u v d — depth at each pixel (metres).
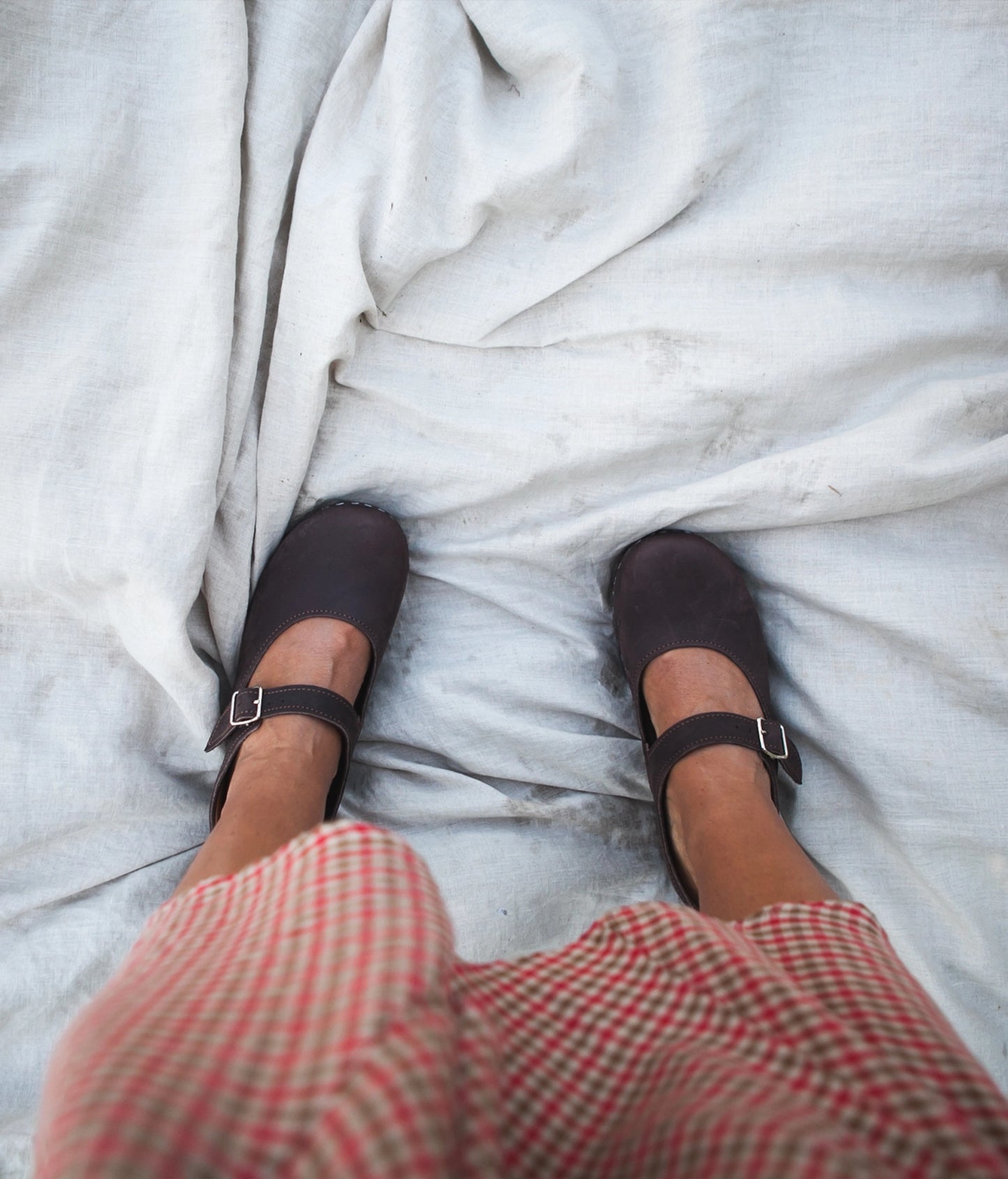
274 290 0.95
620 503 1.01
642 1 0.94
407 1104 0.31
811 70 0.94
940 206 0.91
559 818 1.01
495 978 0.45
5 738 0.90
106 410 0.88
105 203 0.88
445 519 1.03
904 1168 0.36
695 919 0.46
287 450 0.95
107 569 0.86
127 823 0.95
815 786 1.01
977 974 0.94
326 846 0.42
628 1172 0.37
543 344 0.98
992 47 0.92
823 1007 0.44
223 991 0.37
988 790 0.94
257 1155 0.31
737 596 1.02
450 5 0.93
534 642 1.03
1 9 0.84
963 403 0.95
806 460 0.95
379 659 0.98
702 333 0.95
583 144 0.91
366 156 0.92
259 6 0.91
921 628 0.96
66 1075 0.34
